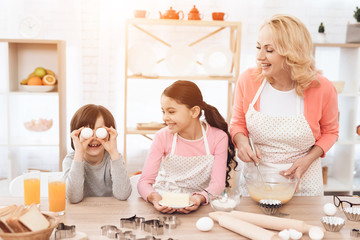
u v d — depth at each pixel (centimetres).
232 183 279
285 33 154
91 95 354
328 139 175
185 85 161
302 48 156
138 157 365
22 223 106
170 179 177
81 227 125
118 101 357
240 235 122
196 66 354
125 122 316
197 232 123
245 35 355
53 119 350
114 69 353
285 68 162
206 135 173
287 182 143
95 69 352
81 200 152
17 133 342
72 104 351
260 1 355
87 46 348
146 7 349
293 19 157
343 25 363
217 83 362
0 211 113
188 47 321
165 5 350
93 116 167
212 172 168
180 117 159
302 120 169
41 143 321
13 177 326
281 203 140
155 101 362
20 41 303
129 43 351
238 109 185
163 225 122
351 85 338
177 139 173
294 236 115
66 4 342
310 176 179
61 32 344
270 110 174
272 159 178
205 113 175
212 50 321
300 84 164
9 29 338
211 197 140
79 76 348
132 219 126
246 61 359
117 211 140
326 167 350
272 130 172
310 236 118
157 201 144
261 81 175
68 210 141
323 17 361
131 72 355
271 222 124
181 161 172
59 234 114
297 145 175
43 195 193
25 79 321
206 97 364
